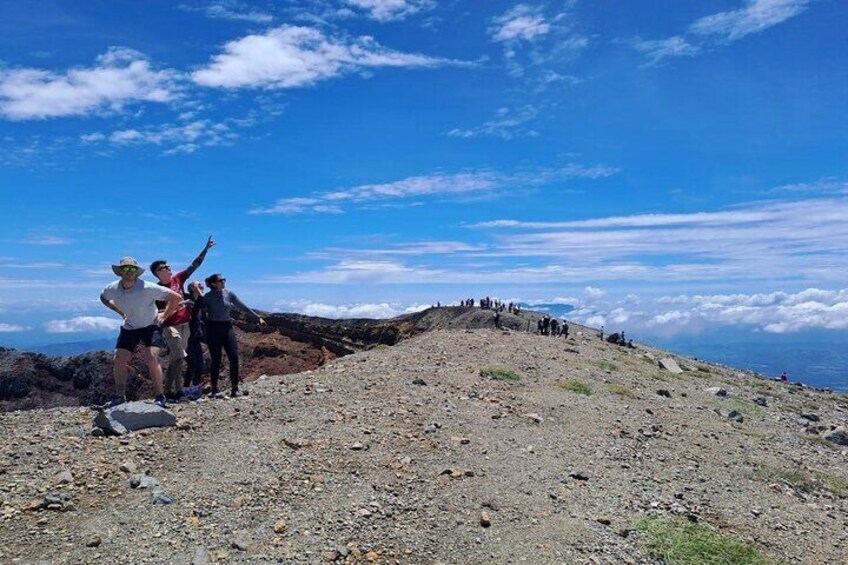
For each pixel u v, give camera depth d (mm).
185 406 12203
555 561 7469
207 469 8805
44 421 10820
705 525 9320
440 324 81500
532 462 10852
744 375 47969
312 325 72125
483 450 11133
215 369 13359
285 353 55812
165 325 12898
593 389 19281
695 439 15055
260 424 11227
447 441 11391
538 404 15469
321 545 7121
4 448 9125
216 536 7020
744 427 18578
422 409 13492
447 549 7484
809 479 13266
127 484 8117
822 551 9164
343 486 8781
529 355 24547
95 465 8641
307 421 11641
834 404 36438
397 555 7195
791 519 10430
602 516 8867
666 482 11172
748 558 8219
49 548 6457
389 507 8328
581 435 13180
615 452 12383
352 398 13977
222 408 12172
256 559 6633
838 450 18109
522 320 70125
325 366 19688
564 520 8625
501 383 17578
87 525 6980
